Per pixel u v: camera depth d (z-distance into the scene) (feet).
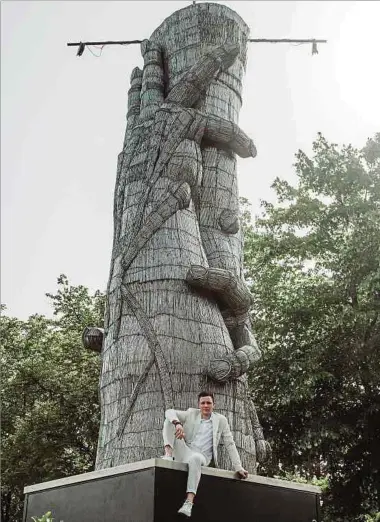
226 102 35.53
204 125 33.09
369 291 54.34
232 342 30.35
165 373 26.76
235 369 27.27
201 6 37.42
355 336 54.85
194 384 26.91
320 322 57.67
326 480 60.85
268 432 56.95
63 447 63.98
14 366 68.44
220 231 32.89
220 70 35.35
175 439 21.36
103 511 21.45
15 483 66.33
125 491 20.77
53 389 66.18
